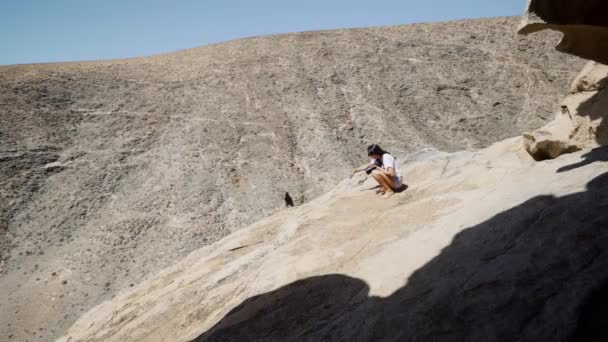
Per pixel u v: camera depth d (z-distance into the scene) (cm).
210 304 528
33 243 2477
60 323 1867
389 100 3941
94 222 2658
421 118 3750
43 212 2716
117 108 3703
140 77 4250
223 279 594
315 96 3972
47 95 3672
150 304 642
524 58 4631
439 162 733
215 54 4822
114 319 654
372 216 554
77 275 2198
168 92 3991
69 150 3225
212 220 2623
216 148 3294
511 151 650
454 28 5284
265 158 3203
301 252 516
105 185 2962
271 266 508
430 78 4262
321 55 4597
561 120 567
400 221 493
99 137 3388
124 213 2708
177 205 2756
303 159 3225
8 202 2731
